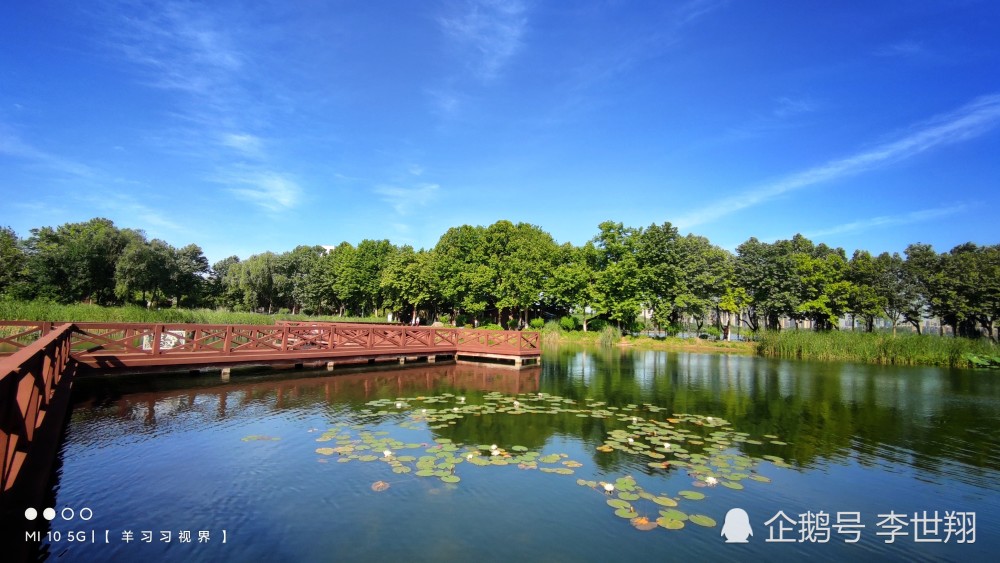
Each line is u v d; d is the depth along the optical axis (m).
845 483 5.68
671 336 35.84
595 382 13.38
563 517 4.42
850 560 3.88
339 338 14.46
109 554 3.52
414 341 16.86
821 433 8.03
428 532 4.05
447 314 45.06
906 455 6.87
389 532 4.03
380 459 5.82
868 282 36.16
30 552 3.52
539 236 42.81
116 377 10.63
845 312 35.16
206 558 3.51
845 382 14.34
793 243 41.66
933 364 19.72
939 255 35.31
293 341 14.31
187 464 5.49
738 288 36.12
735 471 5.93
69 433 6.54
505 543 3.90
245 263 50.81
